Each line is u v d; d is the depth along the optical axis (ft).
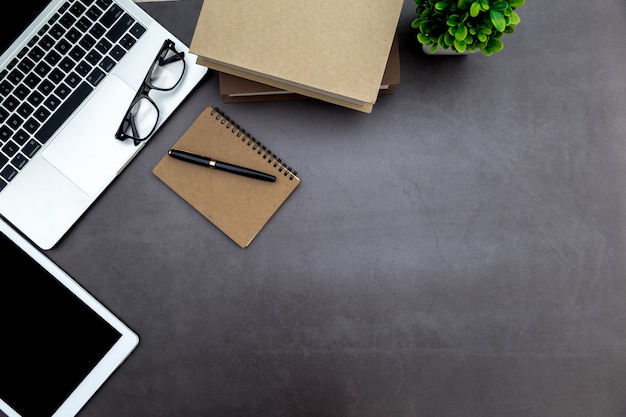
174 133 2.75
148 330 2.71
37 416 2.58
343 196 2.74
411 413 2.68
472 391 2.68
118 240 2.73
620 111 2.76
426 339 2.69
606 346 2.68
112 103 2.69
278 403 2.70
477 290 2.71
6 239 2.62
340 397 2.69
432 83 2.77
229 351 2.71
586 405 2.67
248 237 2.69
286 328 2.71
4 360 2.60
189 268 2.73
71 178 2.67
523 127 2.76
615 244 2.71
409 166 2.74
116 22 2.69
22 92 2.66
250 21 2.44
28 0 2.56
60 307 2.62
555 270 2.71
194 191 2.70
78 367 2.61
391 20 2.43
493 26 2.30
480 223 2.73
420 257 2.72
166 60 2.68
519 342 2.69
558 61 2.78
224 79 2.62
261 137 2.75
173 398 2.70
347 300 2.71
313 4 2.44
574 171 2.74
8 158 2.66
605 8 2.80
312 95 2.50
